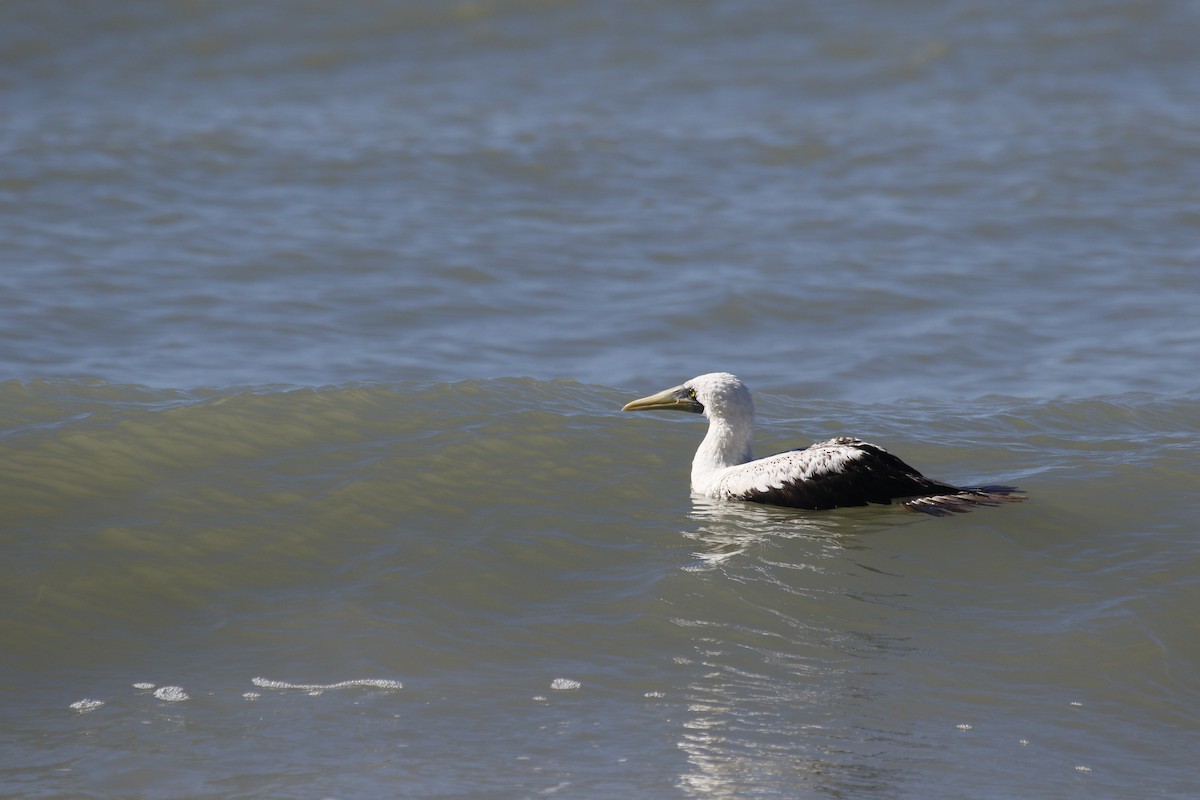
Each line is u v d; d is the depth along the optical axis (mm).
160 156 32344
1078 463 15500
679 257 26578
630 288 24625
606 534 13492
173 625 11508
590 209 29750
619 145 34906
